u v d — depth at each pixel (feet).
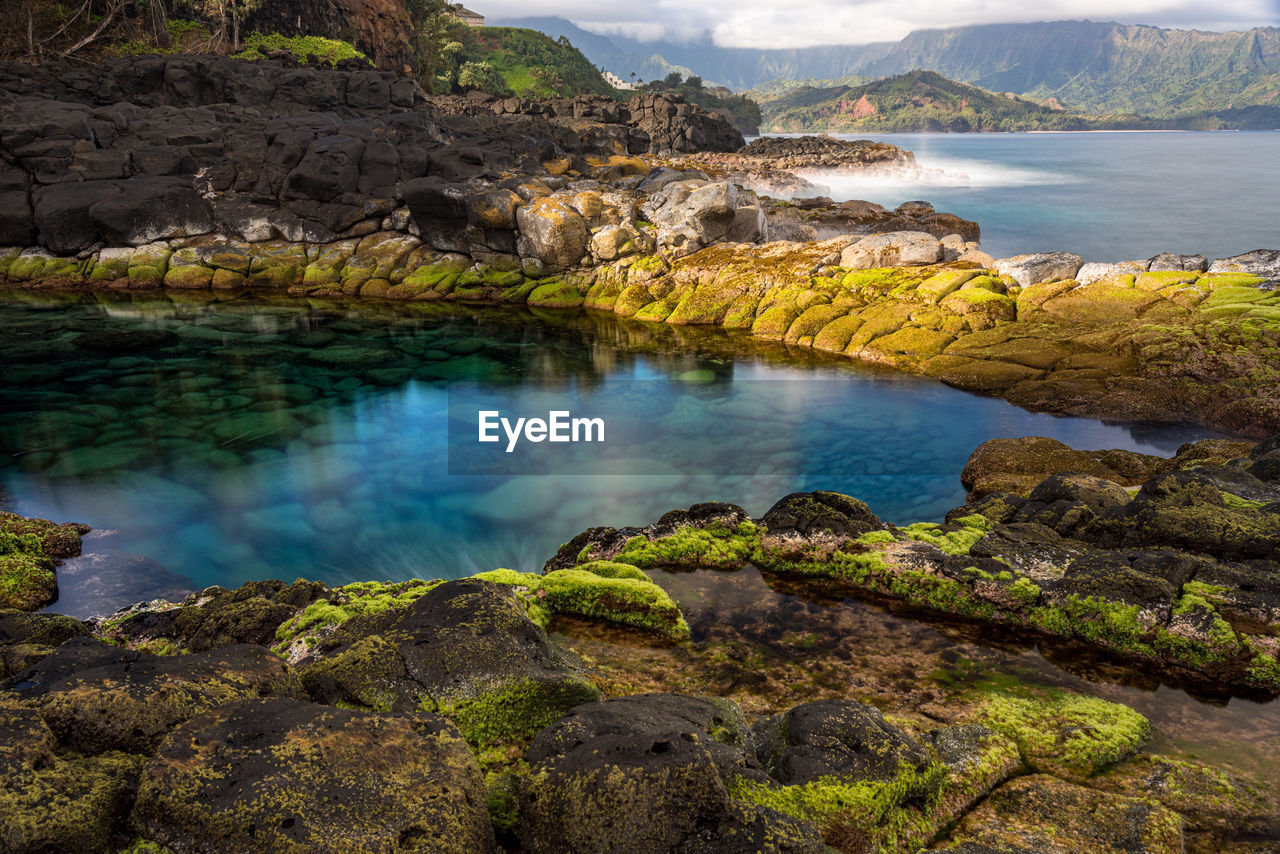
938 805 11.94
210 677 11.66
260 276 87.51
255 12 173.58
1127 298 58.44
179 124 101.04
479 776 10.10
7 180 86.38
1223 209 151.74
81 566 29.25
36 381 55.62
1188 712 15.55
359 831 8.47
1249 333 48.98
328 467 41.63
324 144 90.68
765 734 13.06
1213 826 11.89
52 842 8.49
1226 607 18.19
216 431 46.85
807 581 21.76
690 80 613.11
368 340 68.85
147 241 87.81
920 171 232.73
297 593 21.33
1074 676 16.93
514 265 86.12
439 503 37.14
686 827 9.06
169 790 8.99
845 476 39.63
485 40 438.40
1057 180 221.66
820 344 63.82
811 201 132.16
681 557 22.95
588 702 13.50
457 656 13.70
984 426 46.19
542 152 124.98
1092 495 25.09
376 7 223.10
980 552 21.17
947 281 65.00
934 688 16.24
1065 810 12.09
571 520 35.35
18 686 11.75
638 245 82.38
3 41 147.23
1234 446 33.91
